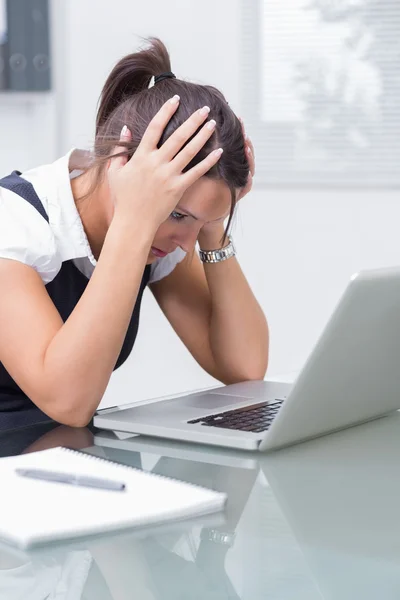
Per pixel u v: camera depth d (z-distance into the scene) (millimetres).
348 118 3605
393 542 762
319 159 3639
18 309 1314
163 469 1010
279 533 783
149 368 3766
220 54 3656
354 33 3576
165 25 3645
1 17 3568
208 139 1309
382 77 3566
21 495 852
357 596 643
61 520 778
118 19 3643
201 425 1168
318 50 3609
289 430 1080
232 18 3635
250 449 1092
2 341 1311
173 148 1294
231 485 943
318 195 3650
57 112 3682
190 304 1818
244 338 1734
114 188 1330
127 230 1299
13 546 746
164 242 1385
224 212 1356
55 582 670
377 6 3547
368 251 3631
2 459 979
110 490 869
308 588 657
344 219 3639
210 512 844
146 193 1294
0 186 1461
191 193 1314
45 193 1457
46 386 1246
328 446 1135
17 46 3588
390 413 1370
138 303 1721
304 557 723
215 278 1720
